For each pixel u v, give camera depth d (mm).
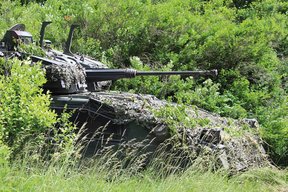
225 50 18484
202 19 19984
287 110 16578
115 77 11844
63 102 10719
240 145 11641
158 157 10492
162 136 10461
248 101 17250
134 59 16562
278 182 11688
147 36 18250
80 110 10672
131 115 10555
